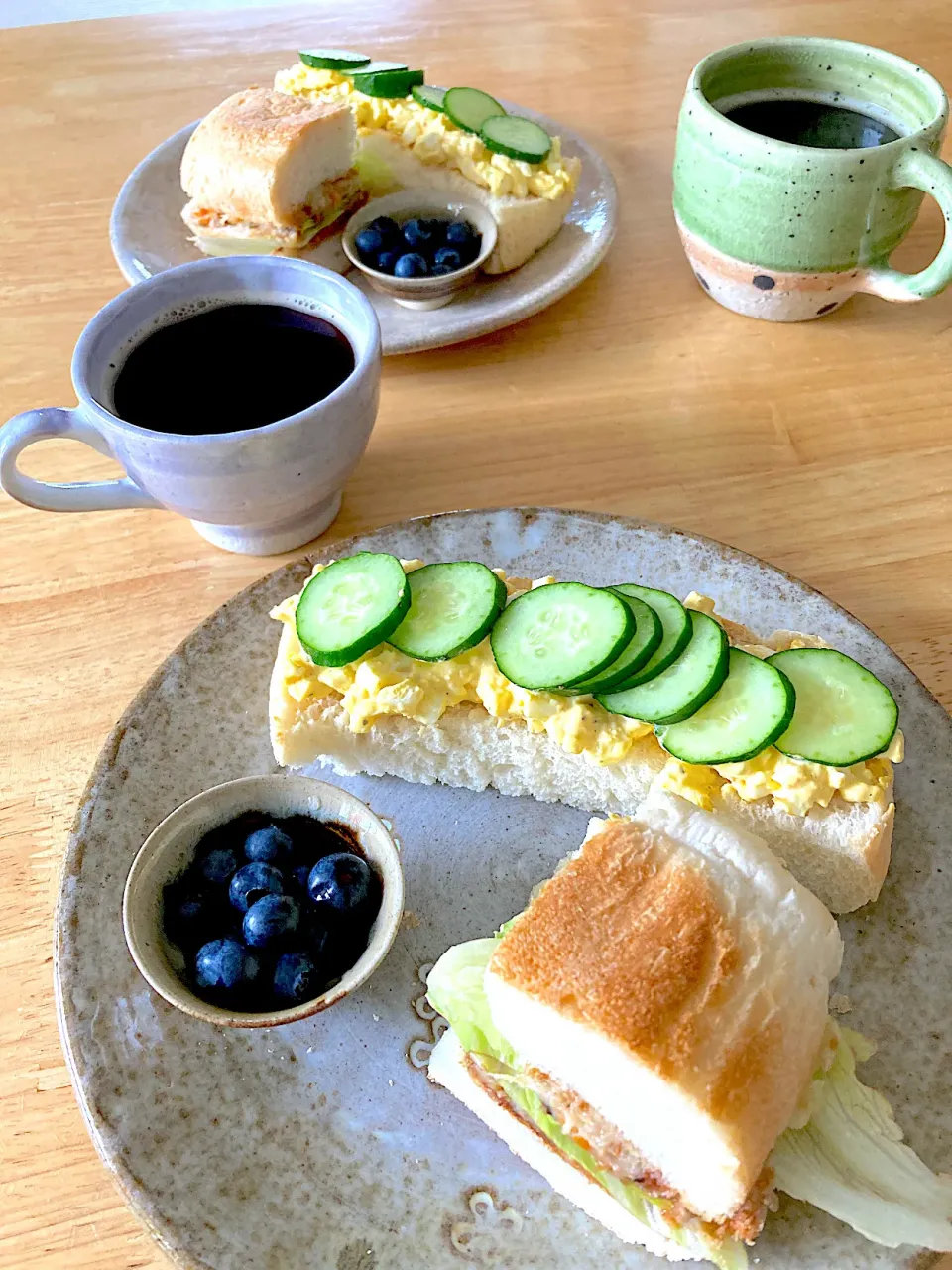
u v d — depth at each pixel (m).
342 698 0.30
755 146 0.38
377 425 0.40
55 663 0.33
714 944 0.23
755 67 0.42
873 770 0.27
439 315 0.42
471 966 0.25
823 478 0.38
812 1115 0.23
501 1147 0.24
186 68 0.59
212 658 0.32
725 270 0.42
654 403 0.41
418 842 0.30
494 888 0.29
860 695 0.28
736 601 0.33
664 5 0.63
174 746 0.30
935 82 0.39
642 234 0.48
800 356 0.43
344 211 0.46
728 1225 0.22
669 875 0.24
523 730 0.29
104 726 0.32
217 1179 0.23
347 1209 0.23
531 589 0.30
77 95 0.57
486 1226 0.23
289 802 0.28
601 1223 0.23
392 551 0.34
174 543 0.37
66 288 0.46
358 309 0.33
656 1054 0.21
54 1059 0.25
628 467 0.39
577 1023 0.22
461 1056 0.25
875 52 0.40
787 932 0.24
